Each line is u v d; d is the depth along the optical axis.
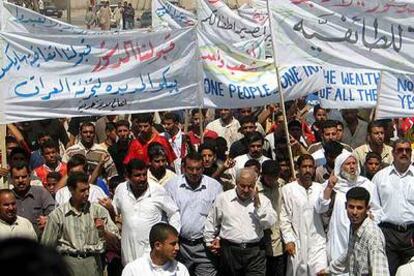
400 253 8.79
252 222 8.69
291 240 8.90
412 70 10.58
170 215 8.50
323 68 11.09
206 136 12.63
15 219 7.57
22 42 9.27
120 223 8.52
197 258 8.85
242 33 16.20
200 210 8.82
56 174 9.20
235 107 11.52
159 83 9.73
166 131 12.90
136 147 10.45
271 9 10.20
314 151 10.84
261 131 12.62
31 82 9.30
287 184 9.09
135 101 9.68
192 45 9.79
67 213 7.71
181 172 10.27
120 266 8.59
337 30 10.39
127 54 9.62
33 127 12.84
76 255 7.72
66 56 9.40
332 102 11.72
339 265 7.52
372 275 7.05
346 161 8.51
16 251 1.16
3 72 9.20
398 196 8.70
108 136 11.30
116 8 36.81
